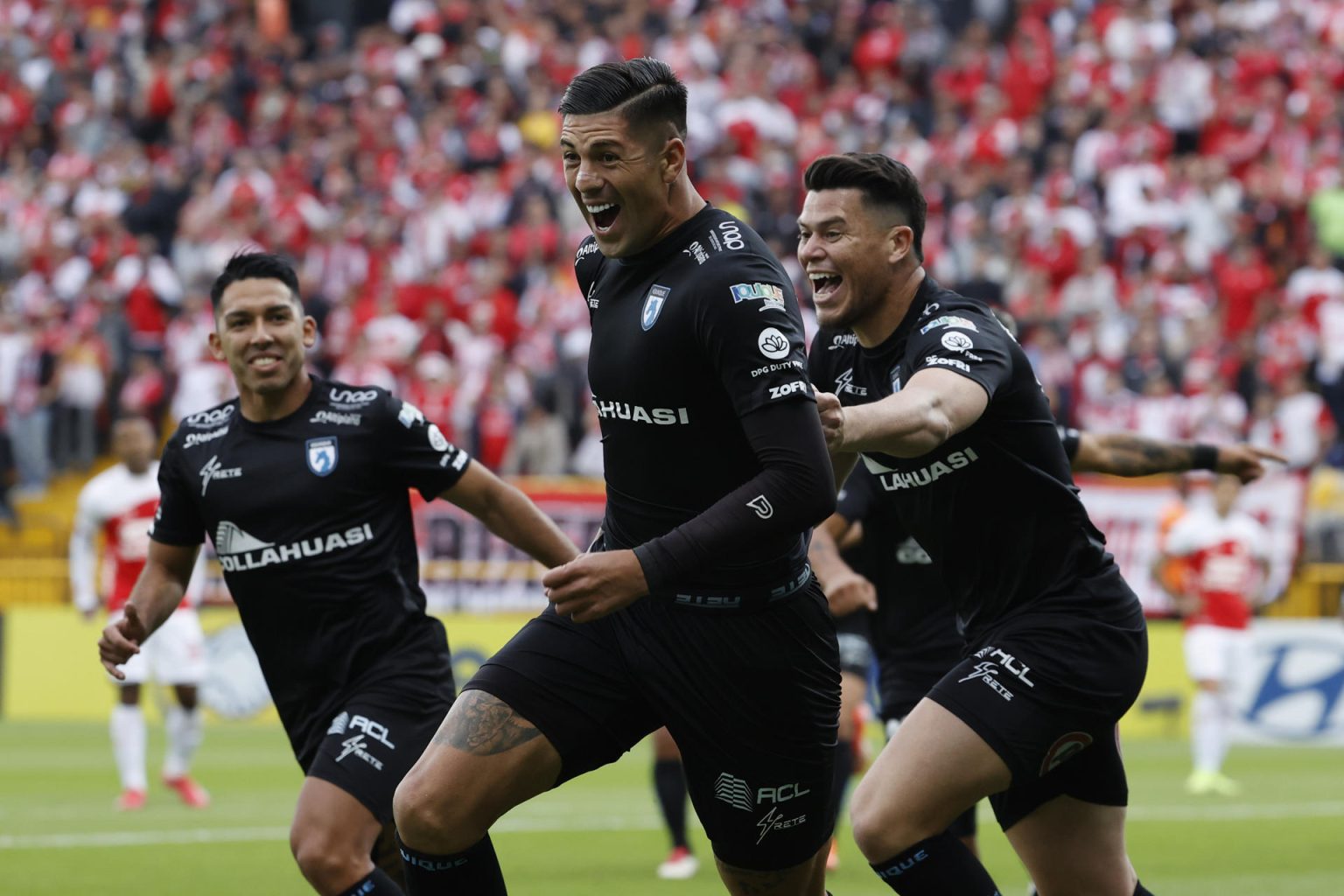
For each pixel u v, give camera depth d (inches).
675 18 3036.4
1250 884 1078.4
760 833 594.2
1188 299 2458.2
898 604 856.9
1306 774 1747.0
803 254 626.8
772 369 526.3
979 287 2381.9
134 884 1043.9
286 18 3420.3
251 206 2699.3
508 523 701.9
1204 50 2952.8
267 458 682.8
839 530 839.1
